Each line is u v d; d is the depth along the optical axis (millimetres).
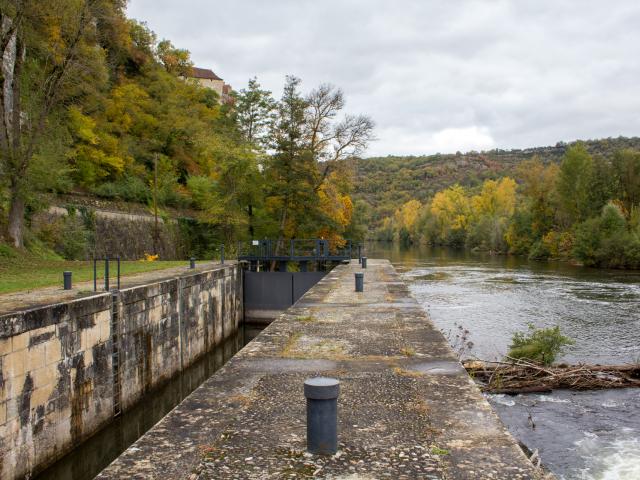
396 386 7125
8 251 24812
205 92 77500
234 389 7008
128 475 4496
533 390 15750
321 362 8453
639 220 61312
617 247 56500
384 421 5777
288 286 32750
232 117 67125
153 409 16828
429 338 10273
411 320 12336
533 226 80688
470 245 107125
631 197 69438
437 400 6516
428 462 4715
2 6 24453
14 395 10367
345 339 10195
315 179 40312
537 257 75000
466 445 5102
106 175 45156
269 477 4434
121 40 57156
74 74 28266
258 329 31594
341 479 4383
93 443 13359
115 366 14680
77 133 41031
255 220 43062
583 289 38781
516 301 33281
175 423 5738
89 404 13258
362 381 7375
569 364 18641
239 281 31672
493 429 5523
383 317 12766
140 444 5156
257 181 42469
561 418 13797
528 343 18641
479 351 20781
